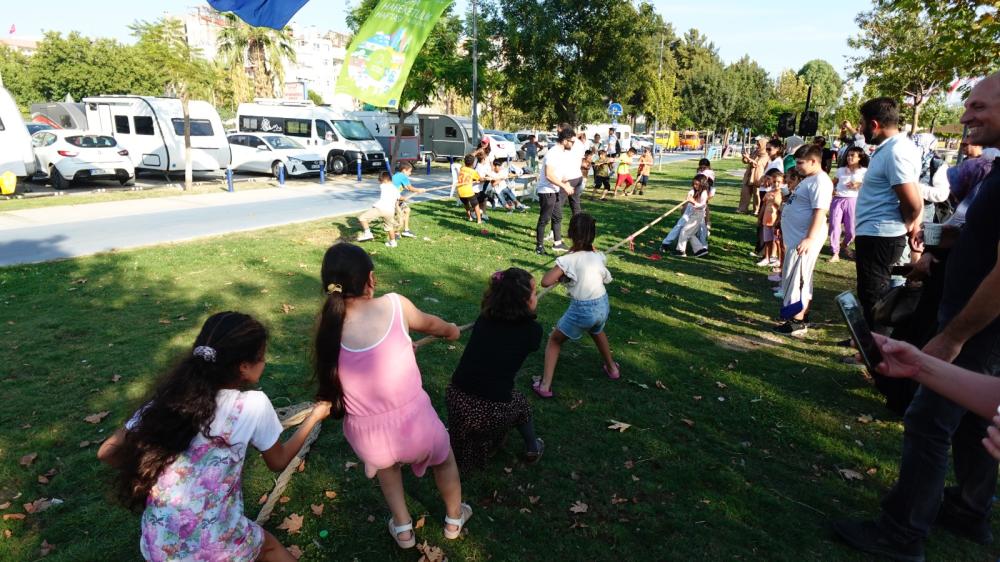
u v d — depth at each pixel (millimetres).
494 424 3279
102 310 6102
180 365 2113
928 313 3797
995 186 2596
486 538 3012
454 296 6965
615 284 7844
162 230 10383
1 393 4297
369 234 9906
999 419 1399
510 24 26688
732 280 8320
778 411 4422
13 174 13727
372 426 2568
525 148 21453
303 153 20438
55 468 3457
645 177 18656
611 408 4379
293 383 4566
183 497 2047
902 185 4508
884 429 4203
